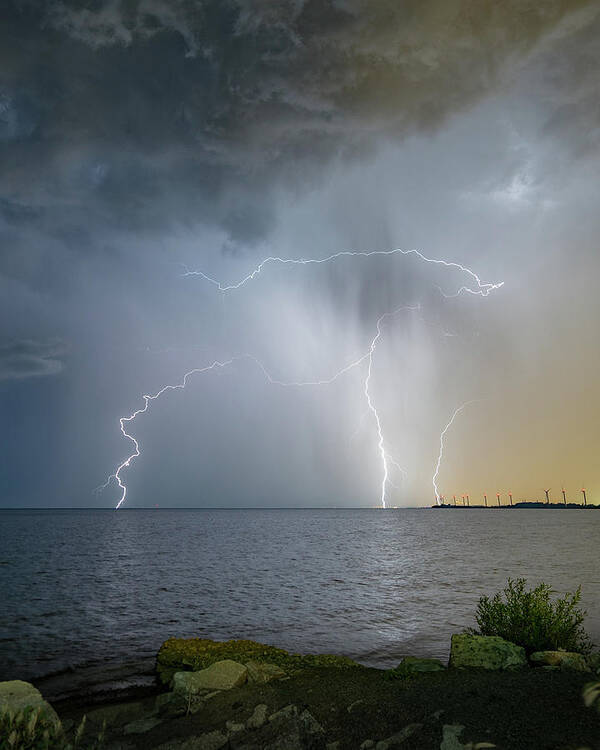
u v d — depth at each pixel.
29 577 33.00
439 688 7.48
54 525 127.19
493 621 11.31
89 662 13.74
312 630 17.48
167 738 6.98
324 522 158.25
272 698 7.95
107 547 59.66
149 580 31.56
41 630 17.97
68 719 8.47
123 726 7.86
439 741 5.61
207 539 75.69
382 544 64.38
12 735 5.81
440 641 15.62
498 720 5.93
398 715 6.56
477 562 40.81
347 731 6.38
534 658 9.47
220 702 8.25
